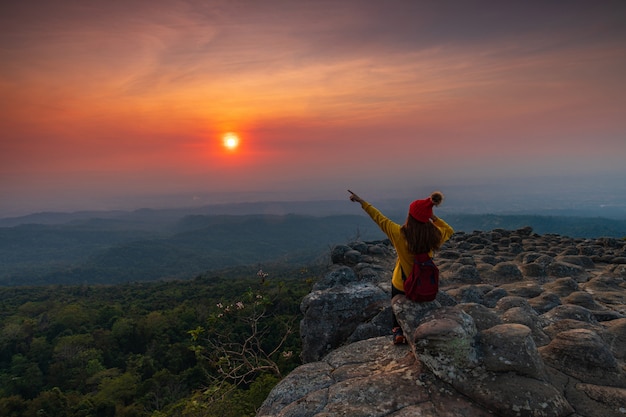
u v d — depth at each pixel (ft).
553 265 29.45
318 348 21.43
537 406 9.33
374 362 13.46
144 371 195.21
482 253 39.06
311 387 12.32
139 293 388.37
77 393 179.63
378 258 36.22
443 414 9.71
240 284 341.62
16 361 221.05
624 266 28.96
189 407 41.01
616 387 10.64
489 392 9.94
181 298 327.67
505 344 11.02
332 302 22.21
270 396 12.48
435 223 12.57
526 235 49.03
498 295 22.30
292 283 231.50
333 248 38.22
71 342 231.09
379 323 19.33
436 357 10.98
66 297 399.44
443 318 11.48
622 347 13.64
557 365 11.71
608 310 19.24
